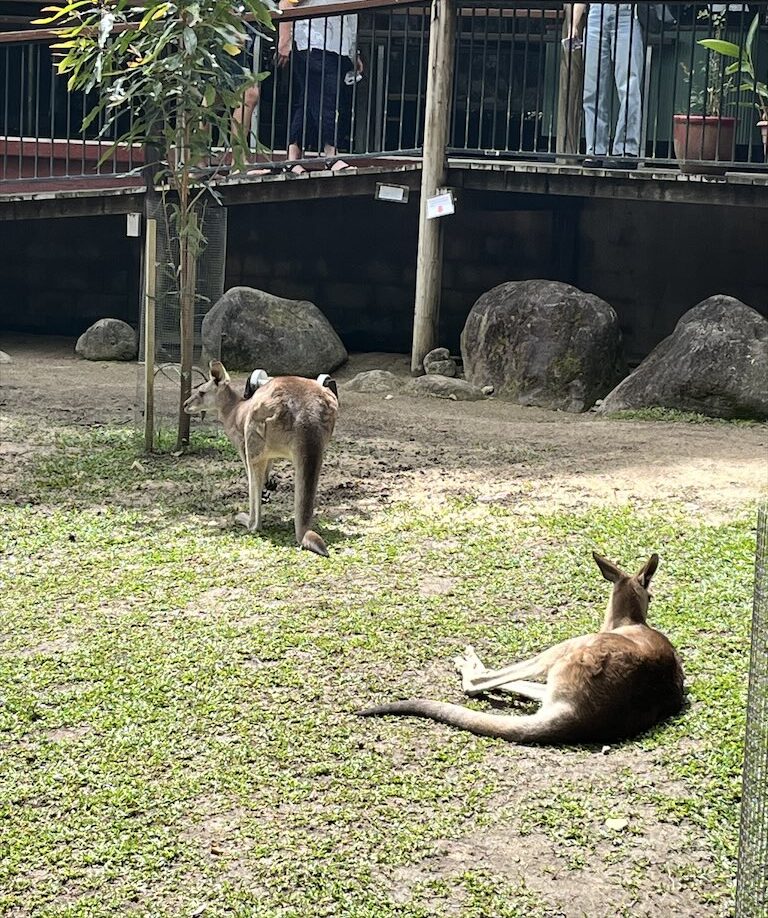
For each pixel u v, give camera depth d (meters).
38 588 7.34
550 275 16.92
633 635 5.71
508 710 5.80
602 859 4.59
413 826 4.79
